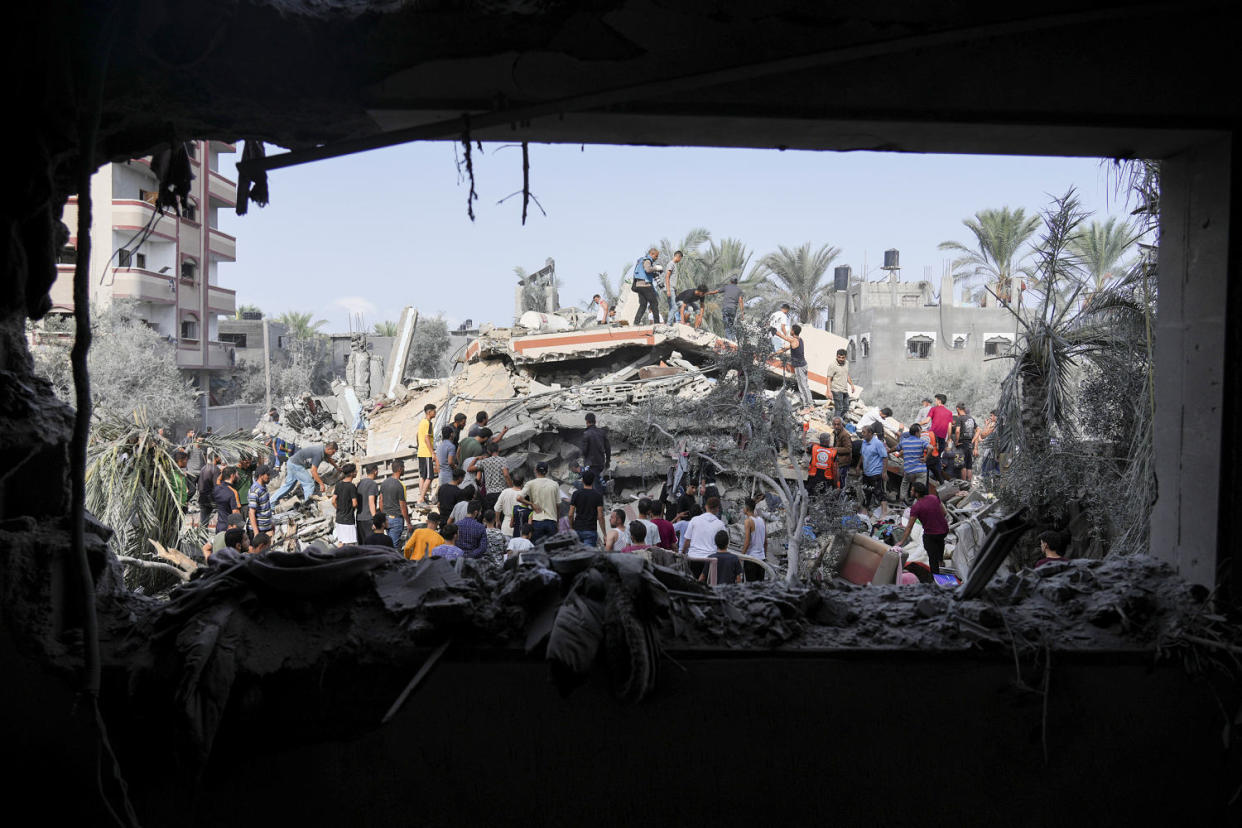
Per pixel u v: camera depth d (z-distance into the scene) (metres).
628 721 2.72
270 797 2.71
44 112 2.52
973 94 2.97
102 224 28.55
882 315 43.16
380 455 15.53
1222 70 2.98
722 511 11.33
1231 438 3.11
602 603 2.72
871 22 2.84
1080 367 6.14
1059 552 5.25
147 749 2.67
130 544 8.27
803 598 2.97
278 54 2.79
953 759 2.81
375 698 2.71
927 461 14.44
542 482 10.05
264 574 2.78
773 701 2.75
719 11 2.80
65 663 2.61
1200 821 2.88
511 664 2.69
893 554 6.65
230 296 37.88
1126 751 2.85
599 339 16.56
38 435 2.56
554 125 3.02
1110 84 2.97
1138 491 4.80
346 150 2.98
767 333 9.18
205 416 31.91
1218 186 3.16
